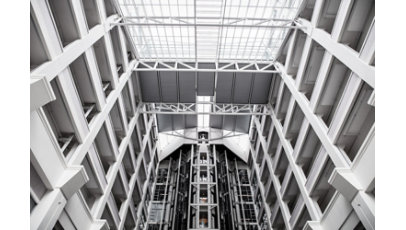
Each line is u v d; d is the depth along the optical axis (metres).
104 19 18.91
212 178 40.50
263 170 33.00
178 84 29.09
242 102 30.50
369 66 12.71
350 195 12.91
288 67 24.09
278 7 22.67
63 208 12.90
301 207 20.53
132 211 28.09
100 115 18.28
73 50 14.21
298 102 21.50
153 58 27.84
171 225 36.84
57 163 12.23
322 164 17.41
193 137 43.84
